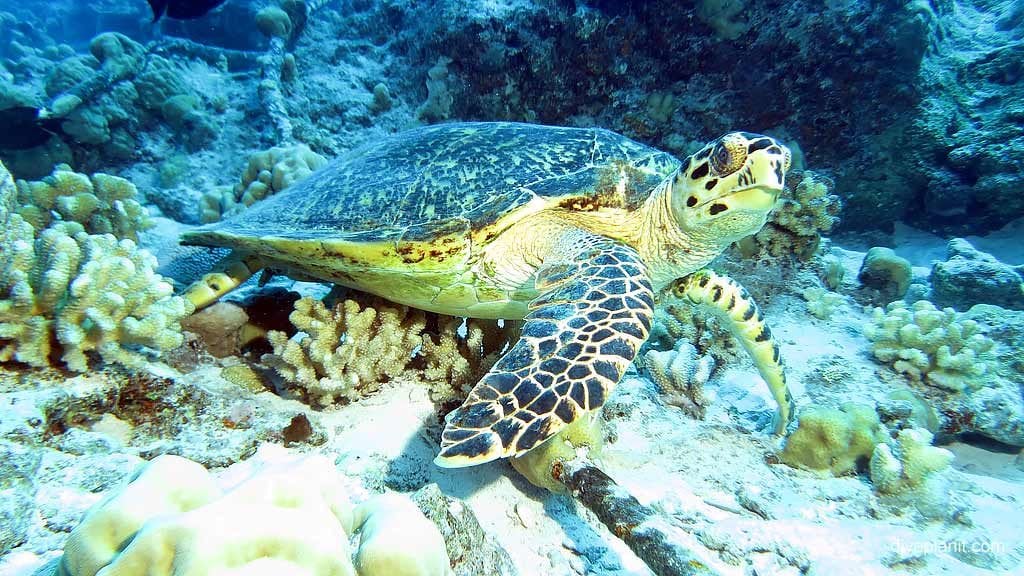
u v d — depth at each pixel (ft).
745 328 2.64
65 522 1.51
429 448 2.27
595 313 1.94
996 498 2.32
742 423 2.77
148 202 5.71
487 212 2.38
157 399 2.04
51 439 1.74
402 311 2.69
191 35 10.14
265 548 1.07
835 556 1.88
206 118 6.21
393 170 2.64
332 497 1.38
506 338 2.76
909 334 3.20
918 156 5.83
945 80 5.85
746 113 5.87
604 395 1.76
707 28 5.56
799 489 2.22
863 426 2.31
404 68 6.73
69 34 15.90
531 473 2.01
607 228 2.56
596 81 5.85
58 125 5.53
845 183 6.10
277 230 2.55
